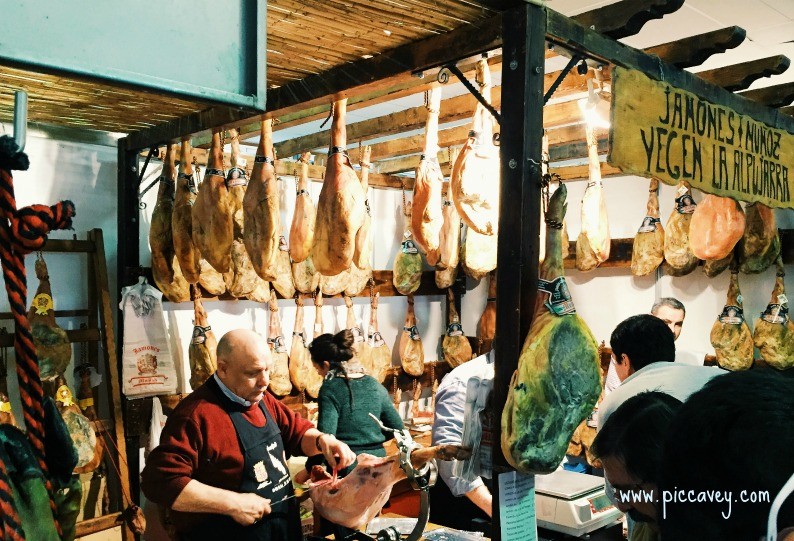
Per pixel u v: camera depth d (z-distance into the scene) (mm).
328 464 2930
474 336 5664
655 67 2041
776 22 2941
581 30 1775
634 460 892
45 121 3246
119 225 3543
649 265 4316
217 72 903
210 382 2596
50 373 2955
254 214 2857
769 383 624
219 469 2463
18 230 898
